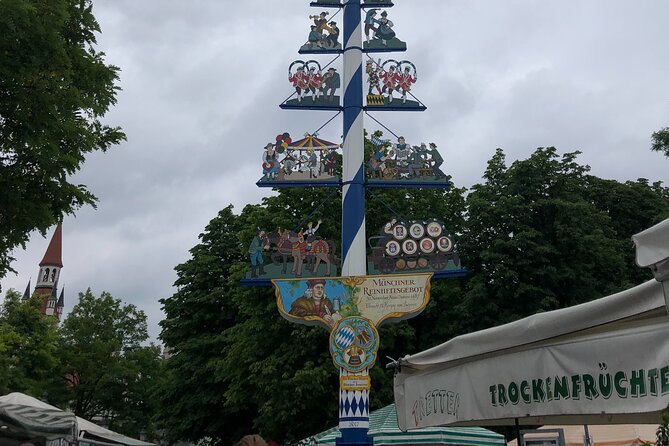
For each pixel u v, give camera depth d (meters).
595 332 4.74
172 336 30.20
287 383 21.30
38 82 8.52
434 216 25.81
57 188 9.13
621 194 30.02
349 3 16.88
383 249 14.62
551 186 25.64
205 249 31.94
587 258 24.77
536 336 4.88
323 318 13.93
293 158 15.57
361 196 15.19
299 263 14.67
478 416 5.51
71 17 10.12
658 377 4.00
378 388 22.52
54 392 43.78
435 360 6.18
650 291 3.98
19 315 35.91
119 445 19.41
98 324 47.12
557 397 4.72
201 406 28.59
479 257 25.38
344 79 16.25
